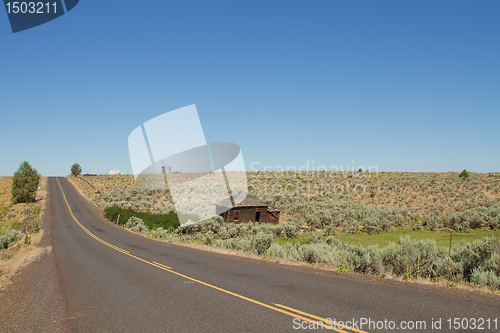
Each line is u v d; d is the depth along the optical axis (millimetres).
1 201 69625
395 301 7598
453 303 7312
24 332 6855
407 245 12266
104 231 32844
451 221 32938
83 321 7273
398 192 64125
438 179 79625
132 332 6465
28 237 25016
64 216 48094
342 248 14445
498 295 7789
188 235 29688
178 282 10594
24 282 11914
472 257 10609
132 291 9719
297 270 11828
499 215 32406
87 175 153125
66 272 13375
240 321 6719
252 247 18703
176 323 6797
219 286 9750
